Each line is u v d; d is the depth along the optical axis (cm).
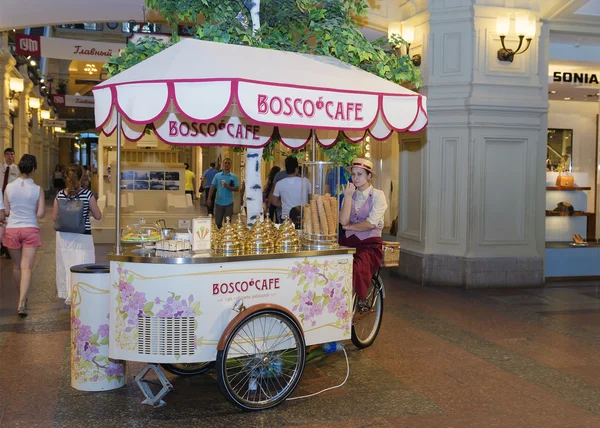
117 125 474
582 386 518
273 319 471
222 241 472
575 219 1126
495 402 479
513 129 962
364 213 596
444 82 957
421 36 978
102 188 1548
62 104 2278
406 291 923
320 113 474
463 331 693
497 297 887
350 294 522
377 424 434
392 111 512
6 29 1088
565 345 643
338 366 564
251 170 655
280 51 561
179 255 455
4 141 1686
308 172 544
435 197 977
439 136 970
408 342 645
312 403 472
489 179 962
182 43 514
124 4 977
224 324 454
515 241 973
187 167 2048
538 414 456
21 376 521
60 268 759
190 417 442
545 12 958
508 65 959
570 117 1411
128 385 509
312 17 645
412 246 1027
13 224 717
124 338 449
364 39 652
